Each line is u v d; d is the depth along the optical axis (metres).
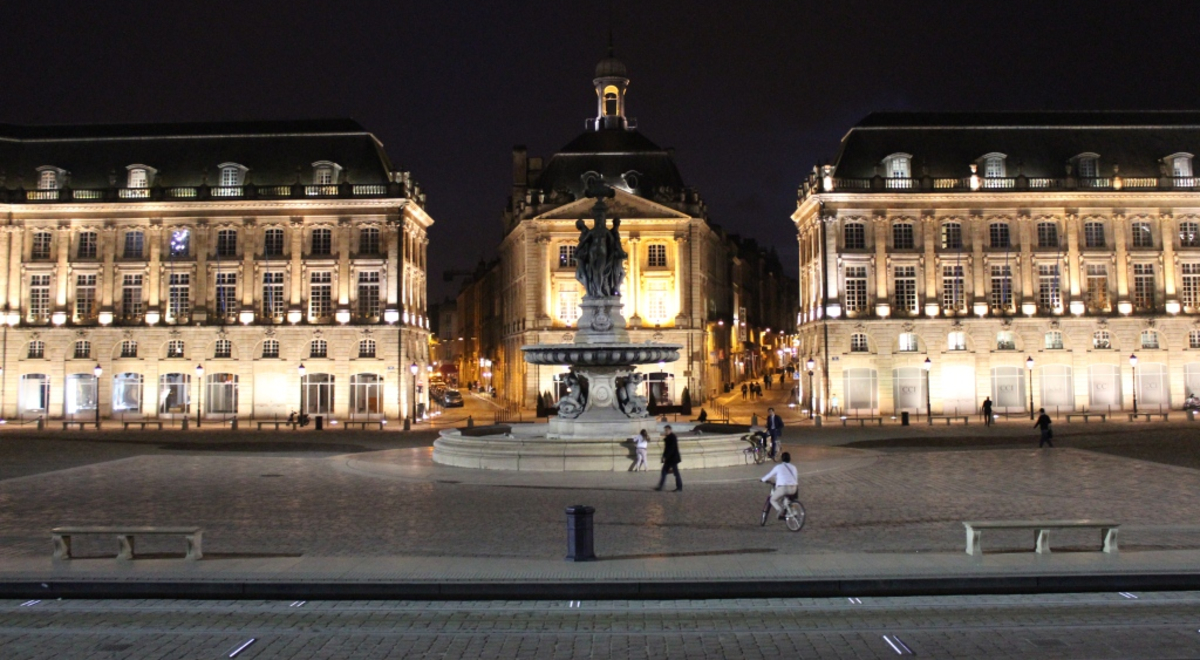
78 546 18.02
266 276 66.06
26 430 55.50
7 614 13.30
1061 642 11.49
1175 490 25.08
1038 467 31.11
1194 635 11.76
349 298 65.69
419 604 13.77
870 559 15.63
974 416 64.19
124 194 66.19
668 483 26.36
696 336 75.38
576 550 15.78
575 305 75.56
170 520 21.16
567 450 29.27
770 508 19.95
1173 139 69.31
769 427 32.91
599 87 86.38
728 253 105.75
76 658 11.18
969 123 69.19
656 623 12.59
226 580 14.41
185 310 66.31
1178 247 66.81
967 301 66.12
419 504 23.17
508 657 11.10
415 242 72.25
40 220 66.25
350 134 68.38
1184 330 66.38
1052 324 65.81
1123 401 66.00
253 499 24.48
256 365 65.31
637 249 76.06
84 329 65.62
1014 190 65.94
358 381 65.75
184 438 48.72
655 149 80.81
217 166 67.44
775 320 163.12
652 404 64.81
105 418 65.69
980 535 15.91
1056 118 70.00
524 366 75.94
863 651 11.20
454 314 199.75
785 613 13.05
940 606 13.34
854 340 66.31
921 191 66.06
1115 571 14.47
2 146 68.31
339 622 12.77
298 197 65.56
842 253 66.06
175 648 11.56
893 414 65.44
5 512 22.58
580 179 78.38
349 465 32.62
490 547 17.48
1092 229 67.25
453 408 83.75
